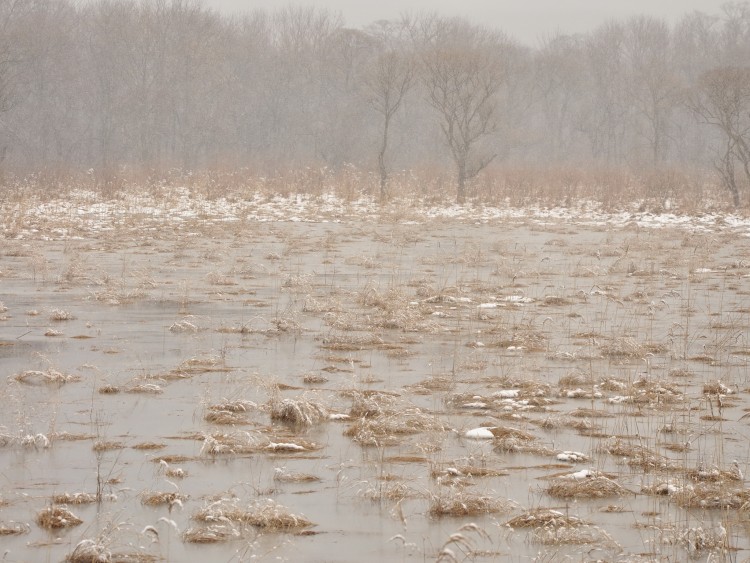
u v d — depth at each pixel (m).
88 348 31.64
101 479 19.23
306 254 60.97
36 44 157.38
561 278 52.19
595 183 118.88
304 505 18.23
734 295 46.72
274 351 31.83
